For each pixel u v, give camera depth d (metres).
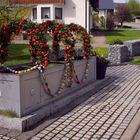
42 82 4.85
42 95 4.89
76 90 6.05
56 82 5.29
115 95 6.21
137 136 4.25
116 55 10.66
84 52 6.52
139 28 35.06
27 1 21.19
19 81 4.33
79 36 6.43
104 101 5.75
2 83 4.45
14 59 9.31
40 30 5.11
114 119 4.79
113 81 7.55
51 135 4.13
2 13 6.08
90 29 22.80
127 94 6.31
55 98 5.28
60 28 5.80
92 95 6.16
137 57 11.93
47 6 21.06
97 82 6.99
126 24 43.69
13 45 13.35
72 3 21.02
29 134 4.15
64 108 5.26
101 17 30.00
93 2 24.06
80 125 4.50
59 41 6.05
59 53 6.47
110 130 4.36
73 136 4.12
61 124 4.52
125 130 4.37
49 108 4.87
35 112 4.60
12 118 4.33
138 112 5.15
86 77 6.53
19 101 4.36
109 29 29.92
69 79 5.69
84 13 21.00
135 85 7.16
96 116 4.90
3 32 4.87
